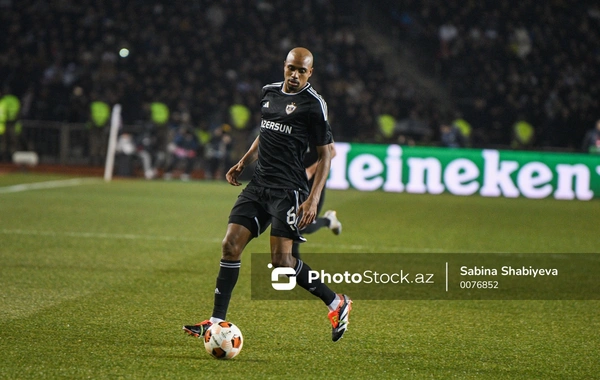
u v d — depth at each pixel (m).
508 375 16.17
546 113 83.12
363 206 52.19
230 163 71.44
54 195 52.44
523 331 20.00
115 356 16.73
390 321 20.75
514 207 54.50
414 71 94.00
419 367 16.59
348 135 80.75
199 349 17.53
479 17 94.06
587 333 19.91
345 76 87.69
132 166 72.50
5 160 76.00
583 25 95.00
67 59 84.88
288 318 20.78
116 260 28.62
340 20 93.94
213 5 90.94
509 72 88.50
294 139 17.67
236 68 86.44
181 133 71.75
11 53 84.31
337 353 17.53
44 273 25.78
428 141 79.44
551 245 36.09
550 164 63.38
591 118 84.44
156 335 18.58
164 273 26.39
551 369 16.66
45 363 16.06
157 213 44.06
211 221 41.00
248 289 24.31
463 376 16.03
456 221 44.84
